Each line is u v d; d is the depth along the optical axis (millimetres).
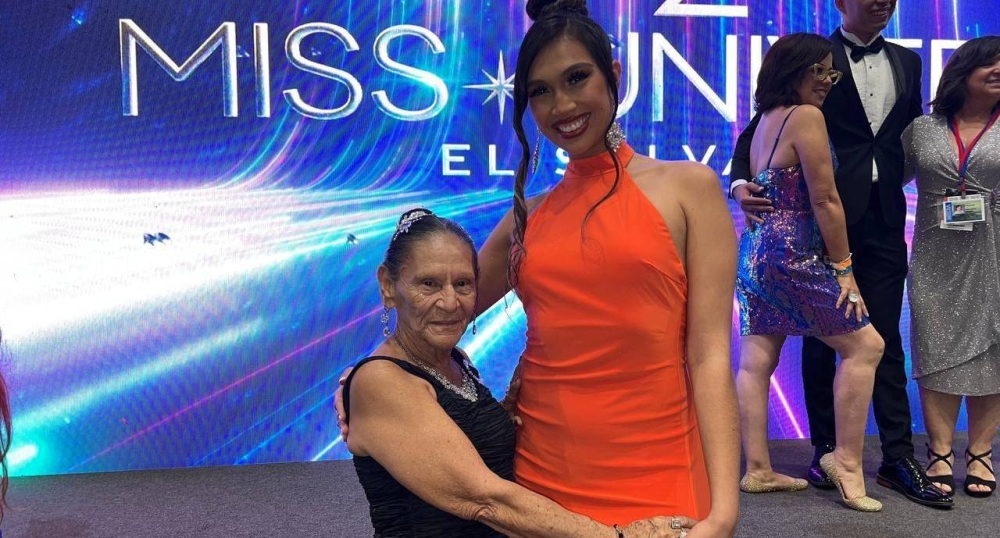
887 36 3629
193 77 3305
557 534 1201
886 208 2828
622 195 1278
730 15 3541
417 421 1261
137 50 3262
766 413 2936
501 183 3506
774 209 2695
